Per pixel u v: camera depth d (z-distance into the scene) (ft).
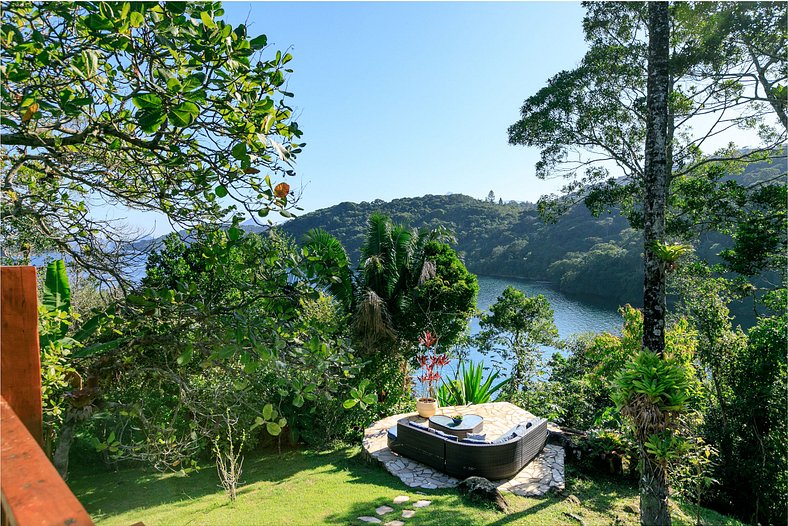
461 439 27.09
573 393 39.27
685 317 33.22
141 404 14.52
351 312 45.70
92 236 11.09
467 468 25.79
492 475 25.63
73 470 26.99
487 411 36.50
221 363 10.46
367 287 47.24
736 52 38.60
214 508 21.49
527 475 26.55
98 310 12.17
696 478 23.89
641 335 30.81
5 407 4.15
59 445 13.85
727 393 31.78
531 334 52.37
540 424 29.63
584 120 40.93
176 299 10.12
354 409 37.47
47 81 6.96
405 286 49.98
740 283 36.58
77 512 2.46
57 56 6.52
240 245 9.48
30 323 5.33
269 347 8.89
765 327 31.42
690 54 39.19
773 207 36.94
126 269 11.09
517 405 41.34
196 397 13.69
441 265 52.26
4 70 5.74
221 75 7.12
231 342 9.09
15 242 10.64
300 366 9.31
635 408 17.95
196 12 7.12
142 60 7.13
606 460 29.07
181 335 10.78
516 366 48.21
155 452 13.56
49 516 2.38
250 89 7.76
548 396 39.78
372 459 29.66
